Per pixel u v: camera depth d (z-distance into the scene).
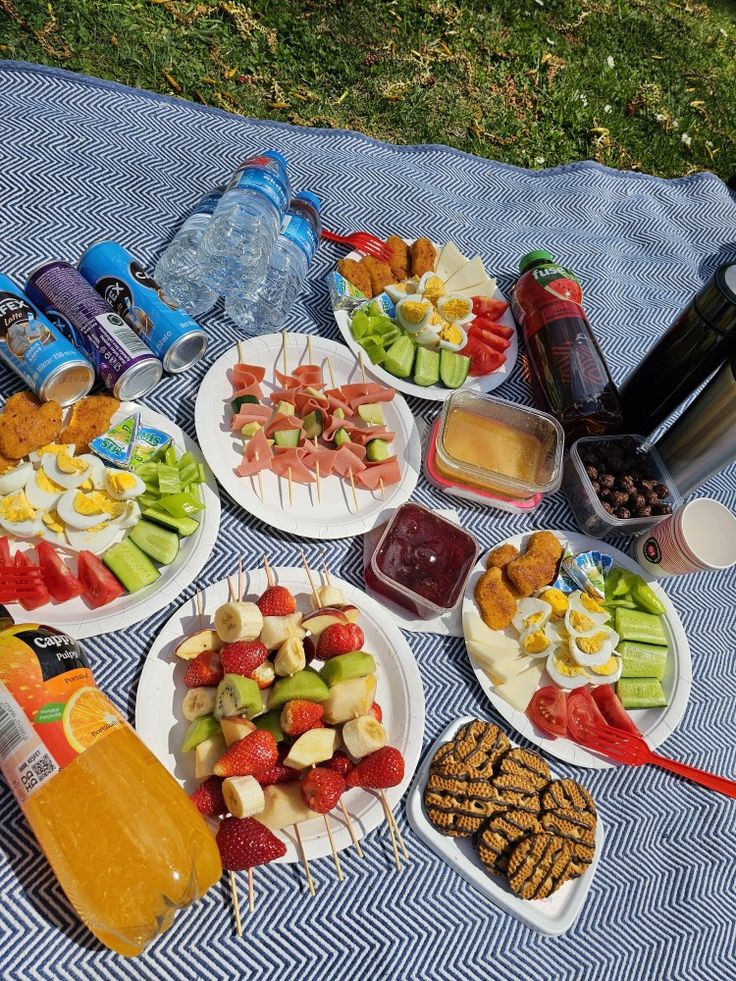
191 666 0.55
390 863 0.56
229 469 0.66
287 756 0.52
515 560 0.69
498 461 0.74
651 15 1.76
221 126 0.88
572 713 0.65
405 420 0.74
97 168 0.78
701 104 1.70
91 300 0.64
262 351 0.73
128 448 0.63
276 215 0.71
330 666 0.56
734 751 0.73
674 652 0.71
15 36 1.13
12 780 0.45
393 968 0.53
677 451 0.75
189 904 0.47
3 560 0.57
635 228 1.08
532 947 0.57
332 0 1.38
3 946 0.47
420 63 1.43
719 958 0.63
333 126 1.32
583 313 0.82
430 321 0.78
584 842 0.58
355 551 0.69
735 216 1.16
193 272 0.74
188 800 0.48
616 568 0.74
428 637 0.66
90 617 0.57
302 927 0.53
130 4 1.22
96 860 0.44
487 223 0.97
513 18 1.58
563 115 1.53
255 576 0.61
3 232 0.72
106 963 0.49
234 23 1.29
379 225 0.90
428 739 0.62
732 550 0.72
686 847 0.66
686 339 0.71
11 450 0.58
